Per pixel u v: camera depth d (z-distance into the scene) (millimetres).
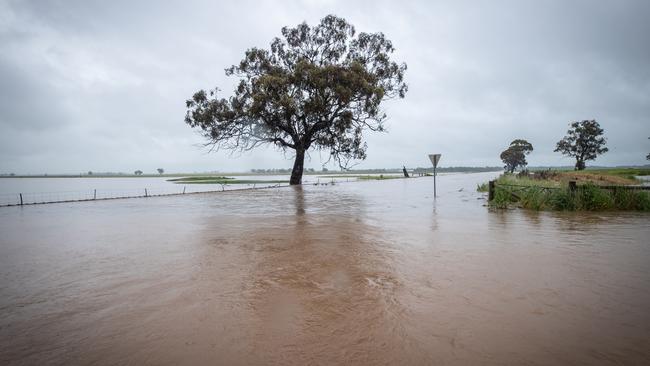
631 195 13211
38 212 14727
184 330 3533
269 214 13055
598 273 5254
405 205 16000
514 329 3438
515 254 6492
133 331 3529
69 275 5441
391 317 3758
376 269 5602
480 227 9617
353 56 38750
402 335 3346
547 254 6473
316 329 3512
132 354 3094
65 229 9969
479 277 5105
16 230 9906
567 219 11039
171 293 4613
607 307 3959
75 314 3971
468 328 3471
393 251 6836
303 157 39188
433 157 19953
